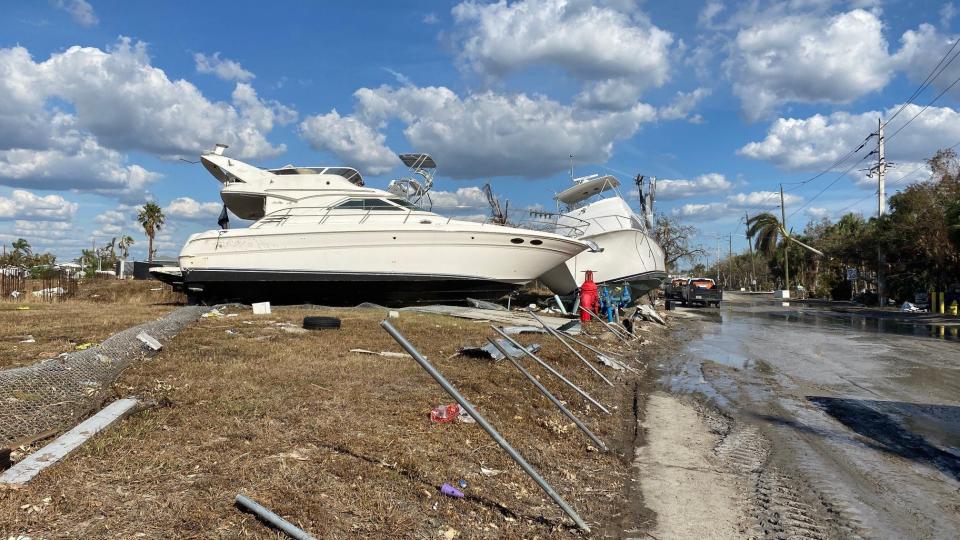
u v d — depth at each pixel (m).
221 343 9.27
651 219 30.67
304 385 6.52
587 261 25.19
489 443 5.41
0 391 4.83
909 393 9.43
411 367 7.93
